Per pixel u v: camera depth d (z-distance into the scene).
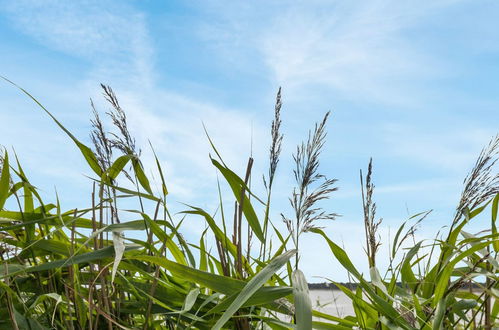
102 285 1.32
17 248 1.40
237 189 1.45
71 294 1.36
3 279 1.28
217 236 1.43
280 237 1.51
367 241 1.59
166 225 1.42
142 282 1.47
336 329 1.41
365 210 1.59
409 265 1.64
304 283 1.21
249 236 1.50
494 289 1.44
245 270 1.46
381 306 1.42
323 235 1.43
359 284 1.47
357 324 1.52
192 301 1.33
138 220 1.37
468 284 1.65
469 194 1.49
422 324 1.43
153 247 1.39
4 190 1.34
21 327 1.27
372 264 1.58
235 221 1.45
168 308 1.34
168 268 1.30
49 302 1.38
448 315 1.47
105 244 1.44
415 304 1.43
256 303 1.27
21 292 1.46
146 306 1.40
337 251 1.46
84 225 1.46
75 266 1.32
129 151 1.43
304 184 1.35
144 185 1.44
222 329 1.44
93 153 1.39
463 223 1.51
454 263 1.39
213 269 1.60
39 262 1.47
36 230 1.51
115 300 1.41
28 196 1.46
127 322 1.43
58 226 1.44
